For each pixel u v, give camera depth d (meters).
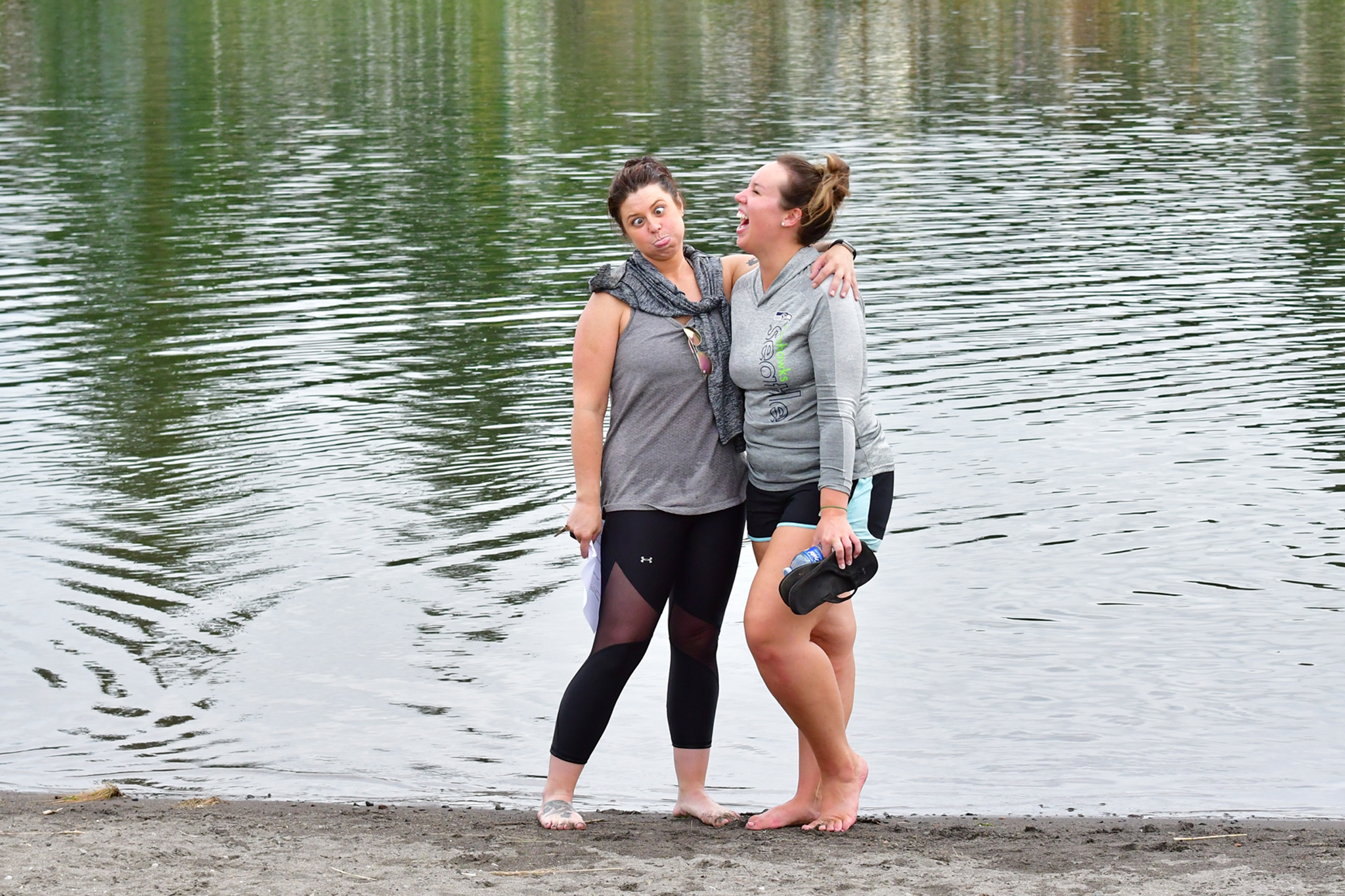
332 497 10.27
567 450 11.25
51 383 13.23
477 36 49.28
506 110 32.28
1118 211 20.95
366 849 5.39
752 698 7.40
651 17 55.56
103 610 8.44
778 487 5.59
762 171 5.51
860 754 6.85
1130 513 9.85
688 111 31.84
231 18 54.69
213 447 11.41
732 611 8.39
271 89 36.09
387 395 12.79
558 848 5.44
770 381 5.48
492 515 9.93
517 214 21.11
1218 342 14.23
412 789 6.50
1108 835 5.76
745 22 53.53
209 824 5.74
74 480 10.66
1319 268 17.41
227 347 14.46
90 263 18.27
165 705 7.34
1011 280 16.92
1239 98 33.03
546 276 17.38
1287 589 8.65
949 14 55.72
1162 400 12.38
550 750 6.14
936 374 13.24
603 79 37.81
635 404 5.67
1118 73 38.31
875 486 5.59
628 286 5.66
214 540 9.49
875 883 5.02
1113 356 13.79
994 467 10.80
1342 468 10.67
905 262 17.89
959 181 23.48
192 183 23.78
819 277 5.42
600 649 5.70
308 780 6.58
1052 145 27.03
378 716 7.24
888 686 7.54
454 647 7.99
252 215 21.23
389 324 15.27
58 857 5.21
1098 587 8.71
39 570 8.99
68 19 53.41
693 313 5.64
